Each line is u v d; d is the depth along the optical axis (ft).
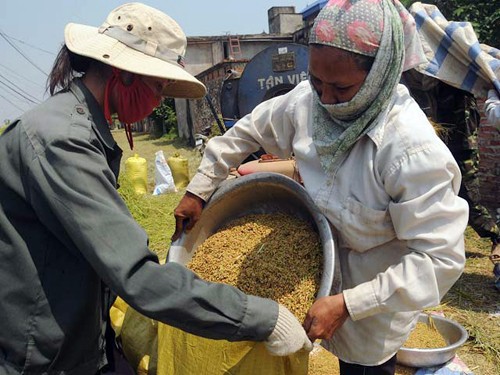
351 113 5.07
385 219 5.24
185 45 5.41
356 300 4.99
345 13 4.63
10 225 4.84
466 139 12.73
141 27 5.04
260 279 5.90
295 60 16.51
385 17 4.64
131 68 4.86
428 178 4.76
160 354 6.45
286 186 5.96
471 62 11.00
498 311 11.34
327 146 5.28
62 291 4.97
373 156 5.07
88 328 5.26
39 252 4.89
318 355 9.30
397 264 5.12
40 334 4.92
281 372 5.57
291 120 5.97
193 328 4.79
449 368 8.92
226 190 6.49
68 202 4.45
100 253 4.44
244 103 17.08
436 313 11.06
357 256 5.70
